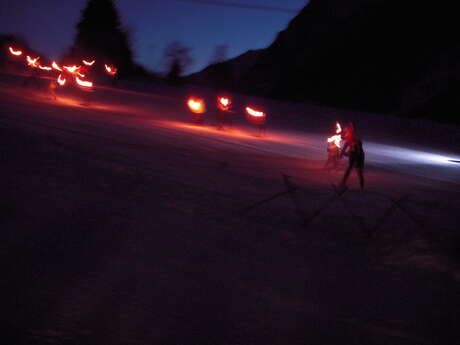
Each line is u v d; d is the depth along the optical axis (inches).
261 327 175.6
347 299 216.2
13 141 438.0
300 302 204.4
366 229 344.8
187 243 255.8
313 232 321.4
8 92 985.5
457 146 1462.8
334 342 172.7
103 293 181.8
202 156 570.6
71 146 471.5
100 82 2167.8
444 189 628.4
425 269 275.9
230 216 324.8
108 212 284.4
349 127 486.9
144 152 519.5
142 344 150.5
